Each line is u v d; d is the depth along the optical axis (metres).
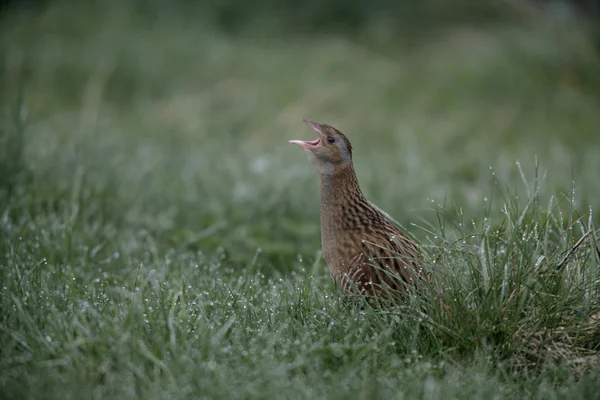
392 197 13.02
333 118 19.72
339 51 23.61
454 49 23.80
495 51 23.05
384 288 7.16
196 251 10.24
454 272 7.20
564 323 7.03
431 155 16.88
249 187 12.65
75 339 6.35
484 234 7.30
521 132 19.14
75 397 5.52
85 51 23.61
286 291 7.73
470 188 13.95
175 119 19.66
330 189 7.89
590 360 6.71
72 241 9.43
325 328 6.95
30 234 9.47
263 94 21.11
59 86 22.19
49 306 6.95
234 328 6.78
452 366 6.50
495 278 7.00
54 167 12.40
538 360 6.72
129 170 13.19
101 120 18.47
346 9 27.86
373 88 21.19
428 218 12.03
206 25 26.69
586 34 22.91
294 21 27.78
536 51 22.58
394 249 7.45
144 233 10.46
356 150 17.44
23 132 12.05
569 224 7.82
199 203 12.09
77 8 26.33
